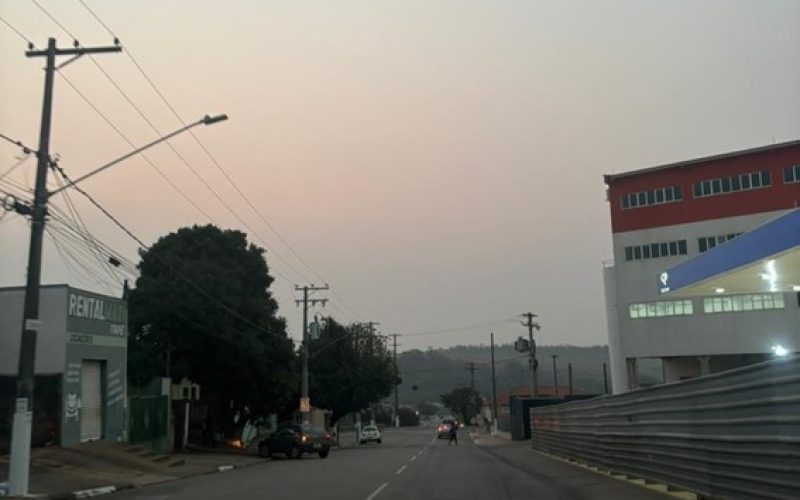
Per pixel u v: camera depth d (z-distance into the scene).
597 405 23.98
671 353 61.34
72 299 27.00
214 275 39.25
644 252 63.78
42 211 17.36
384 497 16.94
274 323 42.66
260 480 22.48
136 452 27.91
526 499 16.30
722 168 60.97
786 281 29.80
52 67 18.00
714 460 13.16
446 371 170.38
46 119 17.72
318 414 74.00
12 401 25.62
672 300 61.91
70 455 24.59
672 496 15.16
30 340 16.84
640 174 64.50
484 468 27.17
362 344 68.44
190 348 38.12
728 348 58.94
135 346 36.44
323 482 21.33
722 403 12.75
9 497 15.87
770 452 10.73
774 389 10.53
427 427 131.75
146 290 37.53
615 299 67.69
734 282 30.12
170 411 37.47
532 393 68.81
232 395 42.12
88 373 28.31
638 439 18.78
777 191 58.50
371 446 56.84
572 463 28.23
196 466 28.33
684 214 62.25
